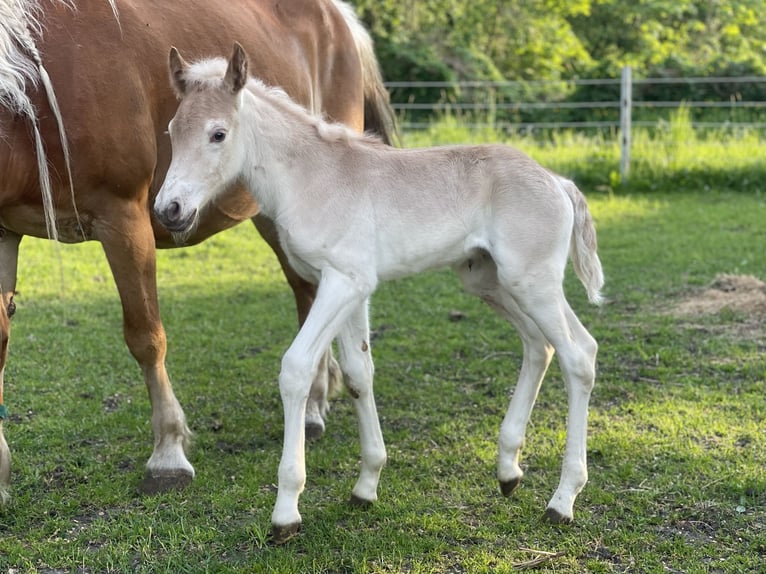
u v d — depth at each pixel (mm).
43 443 4105
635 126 13078
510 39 19688
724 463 3805
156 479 3680
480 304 6473
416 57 16641
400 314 6273
